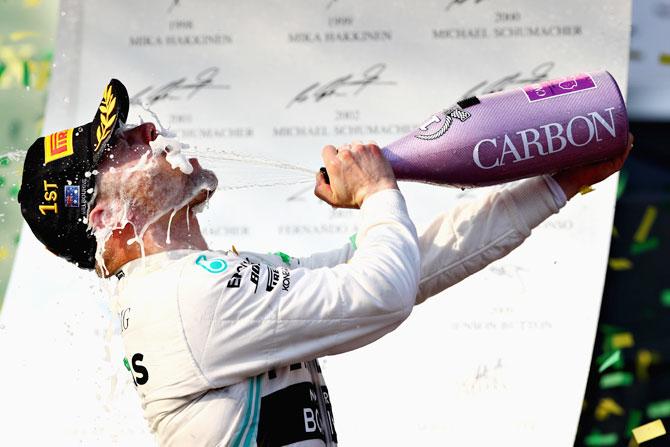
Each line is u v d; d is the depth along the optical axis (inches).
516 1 419.2
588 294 403.2
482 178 274.7
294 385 260.5
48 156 273.9
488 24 419.8
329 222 418.6
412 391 402.0
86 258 278.1
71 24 428.5
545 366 400.5
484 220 292.2
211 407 251.0
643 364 412.5
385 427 400.8
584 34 417.1
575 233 407.5
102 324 408.5
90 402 402.6
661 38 425.1
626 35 415.8
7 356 404.8
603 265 404.8
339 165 264.1
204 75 425.7
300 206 419.5
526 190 293.0
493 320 404.5
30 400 402.0
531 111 273.7
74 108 425.7
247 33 426.0
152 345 254.5
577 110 273.3
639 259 420.5
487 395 400.5
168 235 270.4
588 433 410.9
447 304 406.0
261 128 422.6
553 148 272.1
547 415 397.1
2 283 418.0
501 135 271.9
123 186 267.4
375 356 404.8
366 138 421.1
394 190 262.2
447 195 415.8
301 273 255.3
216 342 248.2
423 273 289.6
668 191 424.5
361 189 262.8
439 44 421.7
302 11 425.1
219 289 249.3
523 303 404.5
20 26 436.5
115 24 428.5
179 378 250.5
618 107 274.1
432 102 420.2
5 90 432.5
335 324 247.6
